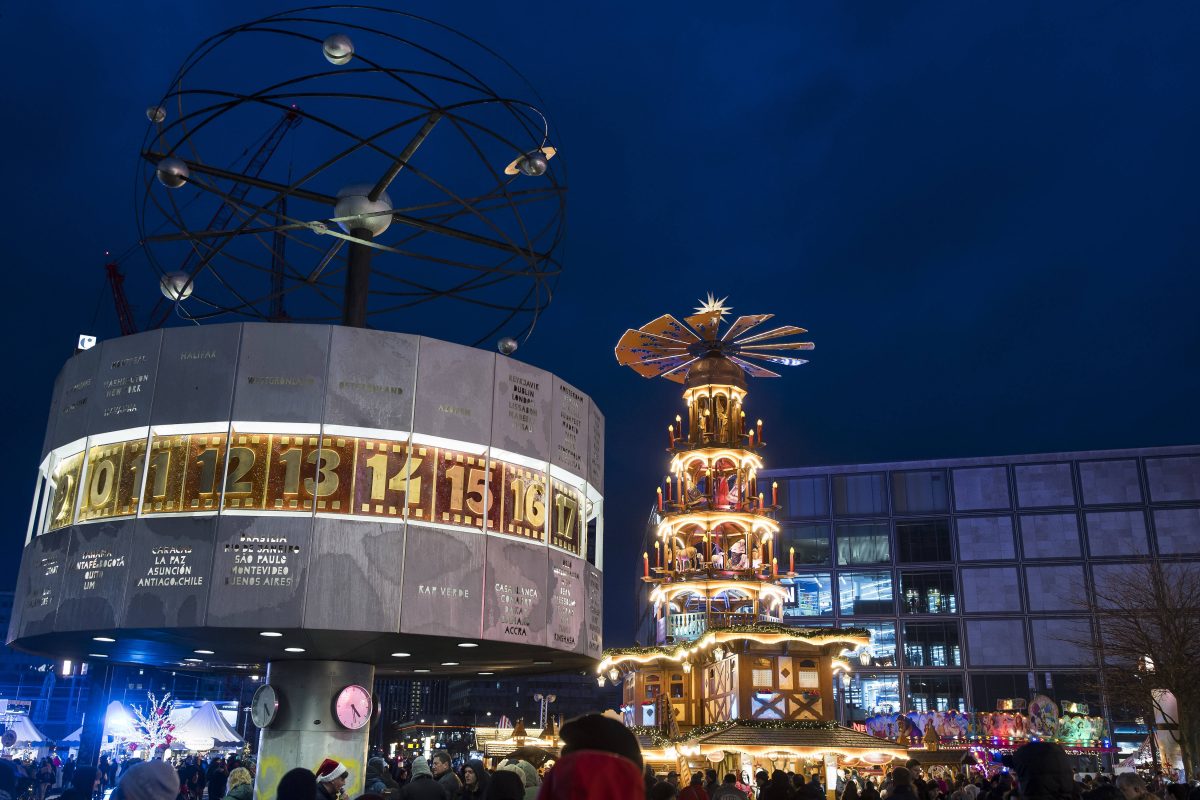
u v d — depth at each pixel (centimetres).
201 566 1534
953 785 3159
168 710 7388
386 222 1870
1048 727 6781
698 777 1752
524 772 1547
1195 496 9688
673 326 5684
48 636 1655
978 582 9925
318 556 1555
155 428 1611
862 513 10375
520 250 1919
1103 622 7444
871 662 9900
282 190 1798
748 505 5294
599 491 2005
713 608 5350
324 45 1539
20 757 5534
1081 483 9994
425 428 1661
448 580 1630
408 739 10550
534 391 1828
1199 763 4625
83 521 1627
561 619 1798
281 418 1597
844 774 4234
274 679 1914
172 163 1620
